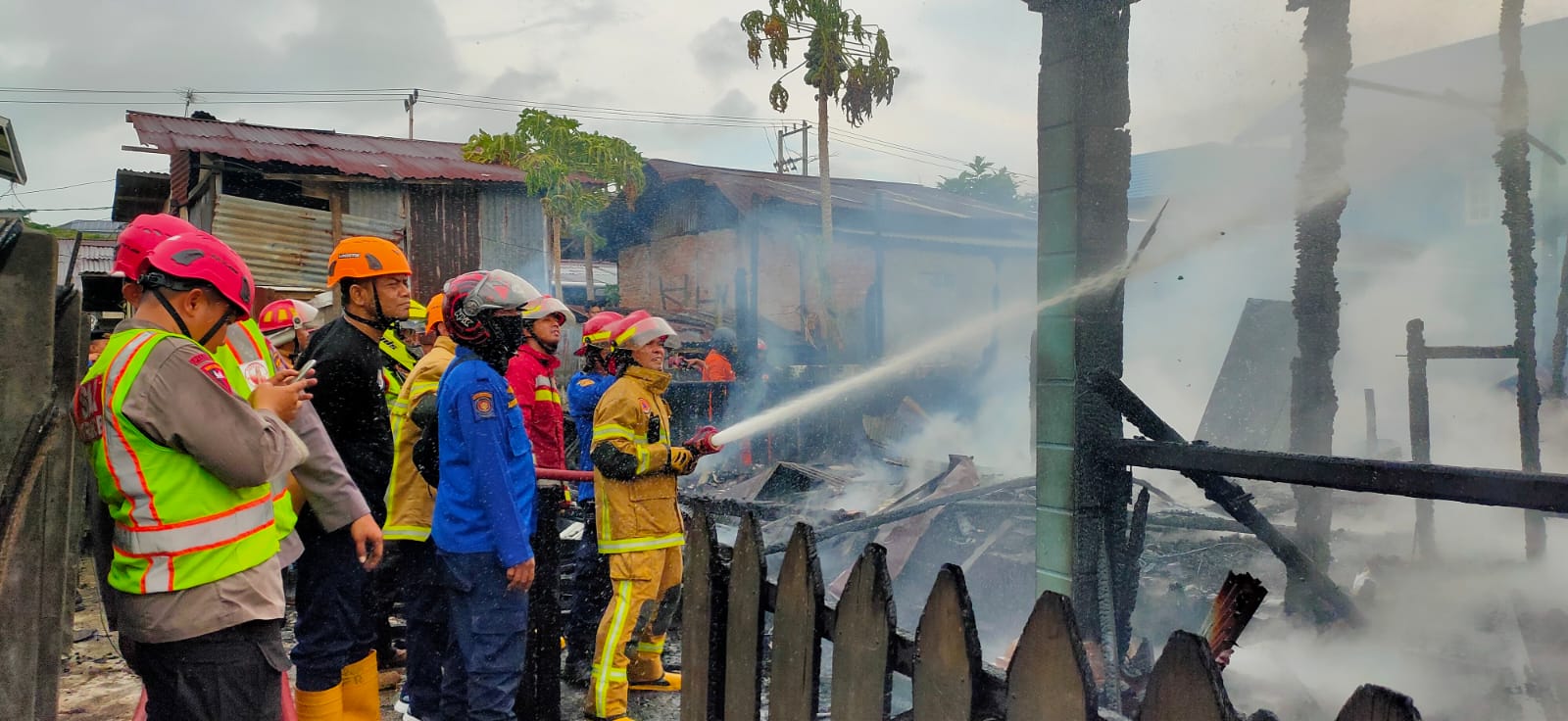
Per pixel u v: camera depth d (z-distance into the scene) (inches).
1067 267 126.4
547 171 686.5
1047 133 129.0
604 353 193.0
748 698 103.1
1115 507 128.0
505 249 703.1
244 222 593.6
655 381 154.6
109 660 185.9
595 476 156.4
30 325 94.3
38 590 98.7
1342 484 95.3
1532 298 184.1
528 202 711.7
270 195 639.8
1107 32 125.9
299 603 135.6
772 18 685.3
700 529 110.8
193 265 91.1
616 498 152.3
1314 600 160.6
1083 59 124.2
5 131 108.2
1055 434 127.9
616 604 151.2
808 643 94.0
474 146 765.9
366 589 140.7
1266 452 104.2
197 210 645.3
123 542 87.8
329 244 633.0
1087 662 67.6
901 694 157.6
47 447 97.8
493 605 123.3
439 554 126.2
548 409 178.1
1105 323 126.9
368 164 644.1
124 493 86.5
